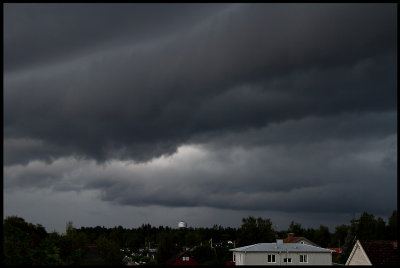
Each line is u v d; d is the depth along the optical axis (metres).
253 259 52.09
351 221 90.75
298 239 87.75
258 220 102.75
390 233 86.25
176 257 65.50
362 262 39.72
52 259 19.92
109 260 31.56
